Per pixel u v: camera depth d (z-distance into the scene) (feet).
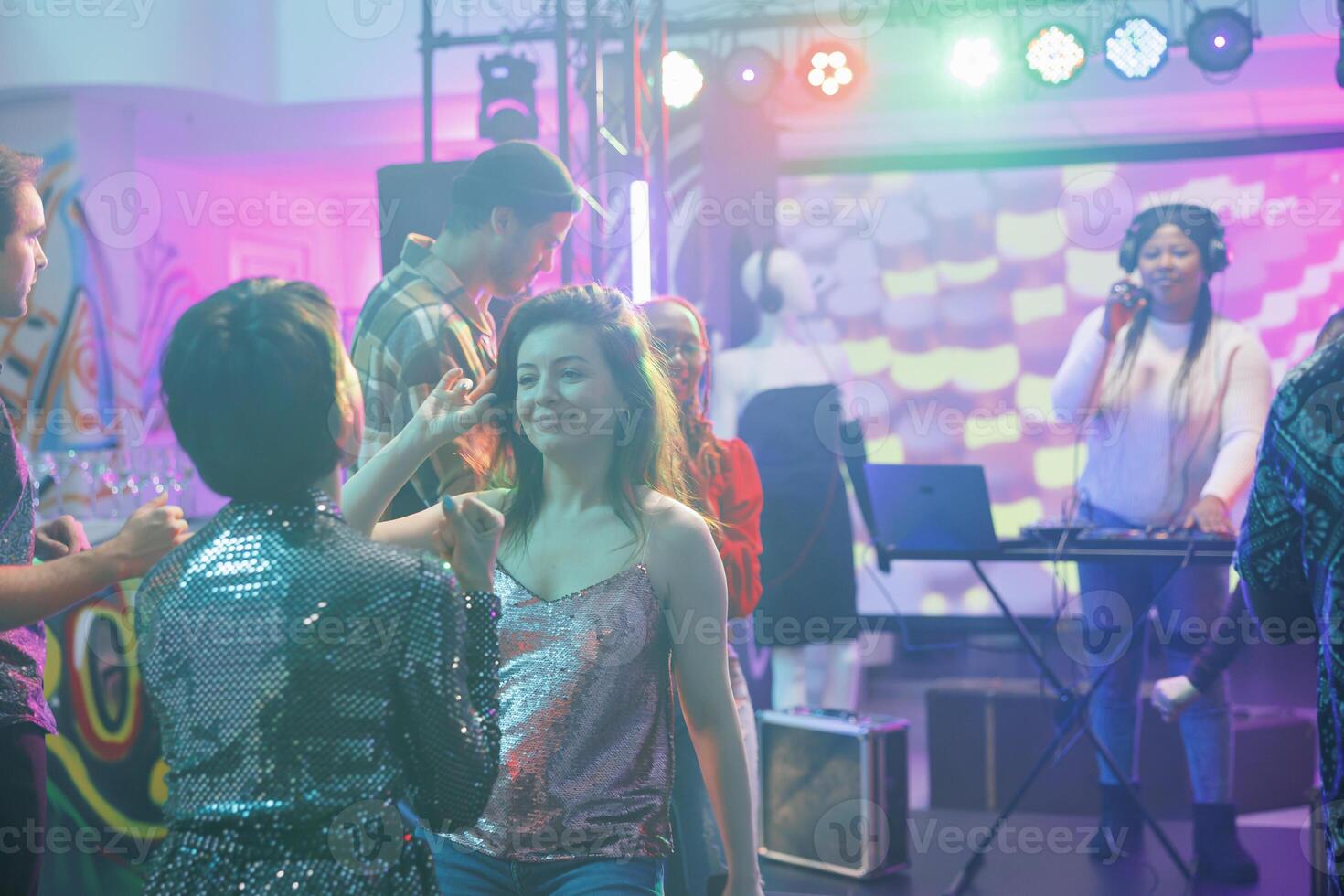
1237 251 21.86
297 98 21.98
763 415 12.98
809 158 22.97
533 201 7.61
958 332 22.75
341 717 3.84
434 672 3.92
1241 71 19.51
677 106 16.34
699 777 7.63
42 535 6.11
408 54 21.36
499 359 5.42
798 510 12.87
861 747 10.93
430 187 9.75
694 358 8.55
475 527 4.35
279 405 3.95
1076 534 11.30
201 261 26.40
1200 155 21.88
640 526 5.20
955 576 22.13
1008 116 21.27
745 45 17.62
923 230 22.80
